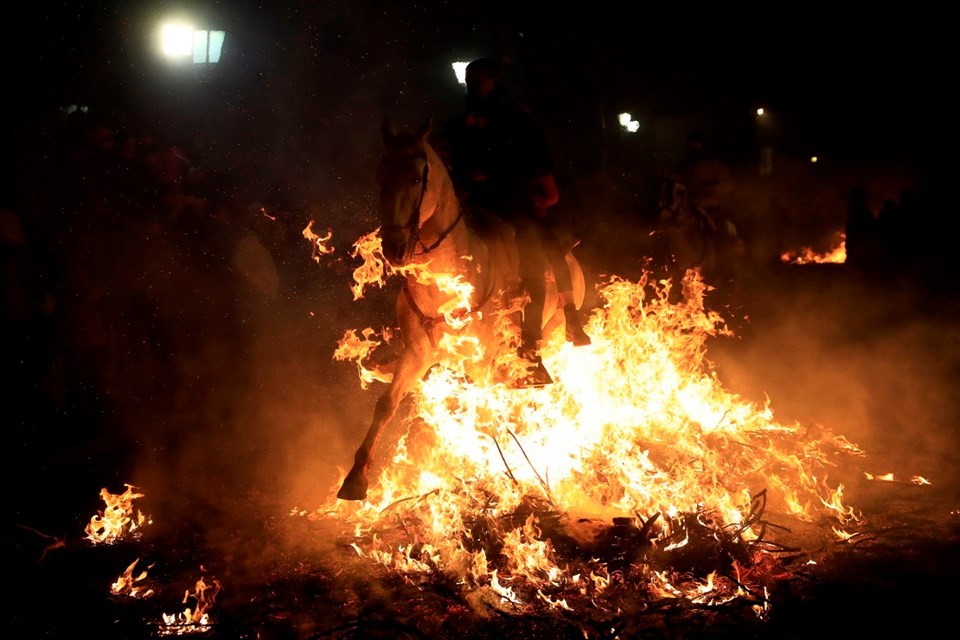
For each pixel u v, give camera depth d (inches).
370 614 180.5
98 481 269.3
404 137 203.5
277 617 179.8
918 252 665.6
